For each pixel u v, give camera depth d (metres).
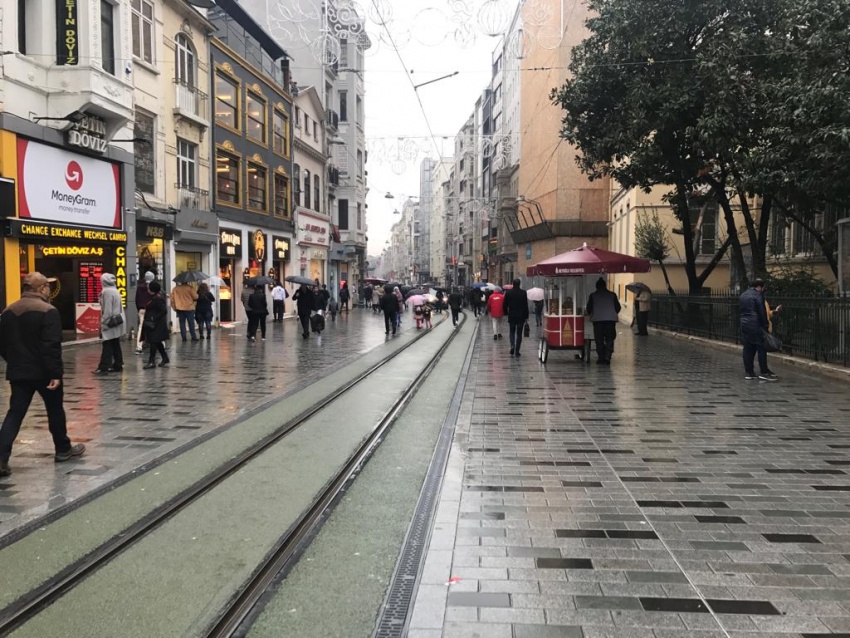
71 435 7.08
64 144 15.57
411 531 4.43
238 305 26.98
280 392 9.80
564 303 13.71
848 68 11.26
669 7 15.06
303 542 4.25
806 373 12.04
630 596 3.44
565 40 36.00
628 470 5.79
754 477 5.55
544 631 3.10
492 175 65.12
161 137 20.58
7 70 14.05
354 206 46.72
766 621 3.17
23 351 5.72
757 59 14.98
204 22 22.95
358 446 6.68
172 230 20.70
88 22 15.44
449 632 3.10
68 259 17.75
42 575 3.78
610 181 37.38
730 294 18.05
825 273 19.36
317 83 38.53
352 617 3.30
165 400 9.13
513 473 5.72
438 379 11.55
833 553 3.97
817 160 11.73
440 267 111.81
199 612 3.36
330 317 32.84
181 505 4.92
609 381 11.14
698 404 8.92
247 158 27.52
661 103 15.27
